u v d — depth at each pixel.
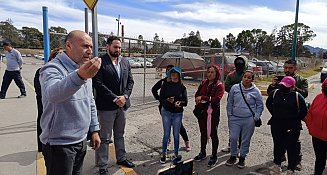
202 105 4.84
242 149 4.71
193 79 17.69
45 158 2.61
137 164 4.73
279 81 4.84
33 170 4.10
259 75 22.48
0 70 21.44
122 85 4.26
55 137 2.50
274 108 4.44
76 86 2.08
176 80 4.81
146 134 6.40
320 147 4.15
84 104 2.64
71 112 2.52
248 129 4.64
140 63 12.68
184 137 5.41
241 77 5.24
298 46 80.12
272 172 4.45
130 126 7.03
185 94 4.87
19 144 5.16
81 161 2.80
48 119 2.49
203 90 4.97
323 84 4.11
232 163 4.80
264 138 6.47
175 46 11.20
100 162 4.08
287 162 4.99
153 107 9.49
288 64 4.73
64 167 2.55
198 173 4.51
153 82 16.77
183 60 9.89
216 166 4.80
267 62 26.45
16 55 9.72
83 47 2.45
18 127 6.24
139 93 12.80
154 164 4.74
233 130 4.71
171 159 4.97
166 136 4.82
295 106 4.29
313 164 5.00
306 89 4.70
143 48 9.56
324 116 3.97
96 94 4.04
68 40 2.46
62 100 2.17
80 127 2.61
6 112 7.66
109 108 4.08
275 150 4.57
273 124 4.51
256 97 4.65
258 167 4.78
